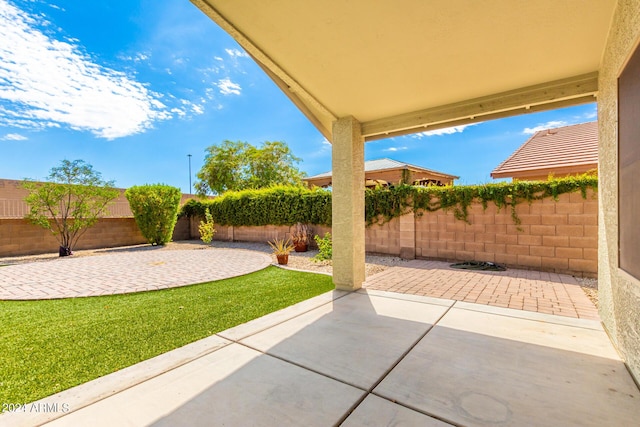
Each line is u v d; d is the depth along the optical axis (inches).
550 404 83.4
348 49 132.3
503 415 79.0
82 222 436.8
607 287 129.9
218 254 406.3
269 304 179.2
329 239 382.0
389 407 82.7
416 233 352.2
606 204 129.3
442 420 77.3
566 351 114.8
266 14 113.4
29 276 266.7
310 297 193.9
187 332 136.9
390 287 218.7
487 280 240.5
